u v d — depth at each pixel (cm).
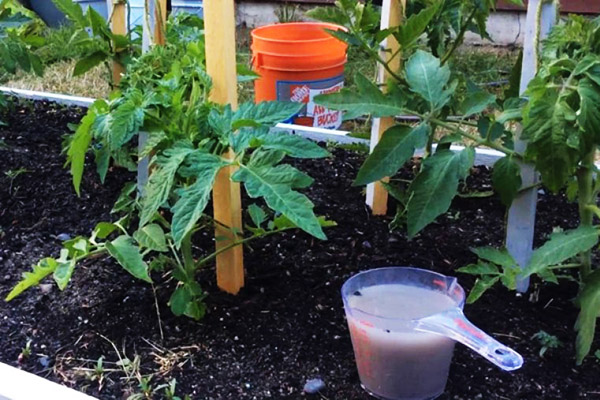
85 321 185
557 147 154
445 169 170
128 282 200
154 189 154
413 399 155
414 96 197
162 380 163
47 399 144
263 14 537
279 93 333
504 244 202
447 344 151
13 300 194
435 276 165
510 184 175
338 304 188
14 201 247
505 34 472
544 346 169
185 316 184
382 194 230
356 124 352
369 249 212
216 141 167
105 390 161
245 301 189
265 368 167
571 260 193
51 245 221
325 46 327
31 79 409
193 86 174
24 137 300
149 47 222
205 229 223
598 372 163
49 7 528
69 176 264
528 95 166
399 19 218
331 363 168
